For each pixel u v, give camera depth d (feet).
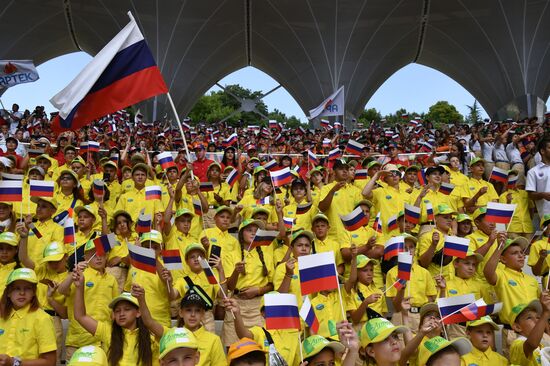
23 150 59.62
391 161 61.31
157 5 137.18
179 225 32.68
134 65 35.27
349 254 31.01
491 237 29.04
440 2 138.10
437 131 102.58
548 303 21.68
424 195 37.60
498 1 135.64
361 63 148.97
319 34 143.95
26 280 21.25
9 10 139.13
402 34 147.02
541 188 36.40
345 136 91.61
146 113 144.36
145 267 23.09
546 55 140.26
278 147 73.77
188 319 21.13
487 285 28.94
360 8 138.51
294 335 22.63
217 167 47.67
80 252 27.37
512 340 25.68
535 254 32.55
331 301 25.43
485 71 150.10
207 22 142.10
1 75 67.36
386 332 17.65
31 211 38.14
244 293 29.07
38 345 21.25
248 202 42.22
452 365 17.98
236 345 17.34
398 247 27.32
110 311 25.55
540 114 142.61
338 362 21.02
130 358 20.54
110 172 47.24
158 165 52.47
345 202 37.52
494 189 43.73
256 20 142.82
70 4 139.54
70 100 33.71
